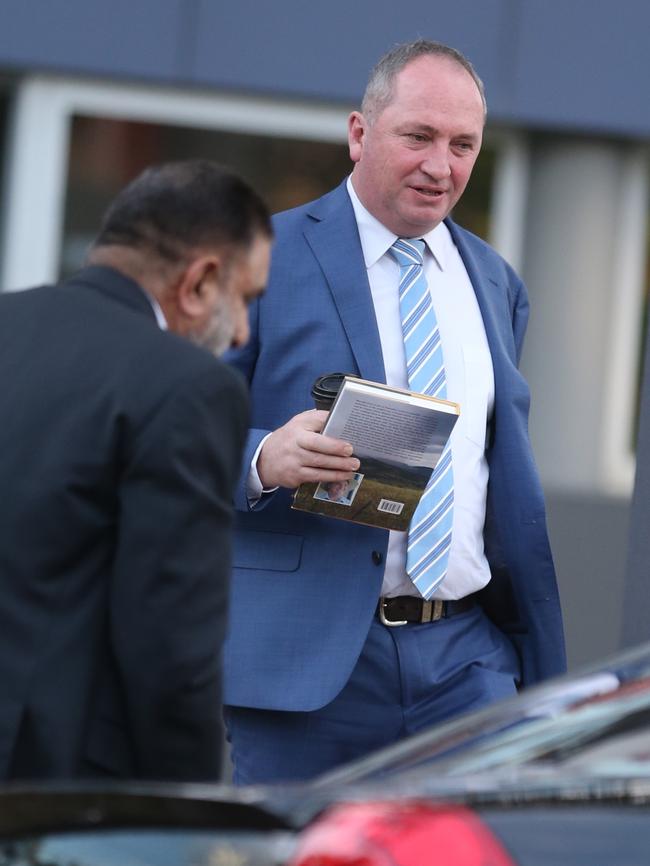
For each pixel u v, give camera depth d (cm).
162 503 508
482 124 719
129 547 508
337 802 383
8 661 509
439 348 712
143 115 1397
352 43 1377
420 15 1375
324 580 700
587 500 1365
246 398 528
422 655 706
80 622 515
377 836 350
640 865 363
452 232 746
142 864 387
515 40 1386
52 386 523
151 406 513
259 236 552
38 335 536
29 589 511
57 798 412
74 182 1405
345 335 705
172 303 545
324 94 1380
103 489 514
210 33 1373
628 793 384
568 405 1452
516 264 1441
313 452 654
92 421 514
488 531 730
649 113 1405
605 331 1448
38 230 1404
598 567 1365
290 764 709
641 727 430
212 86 1380
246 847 378
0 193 1402
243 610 704
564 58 1392
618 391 1455
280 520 705
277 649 697
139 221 542
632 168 1440
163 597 507
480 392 720
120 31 1369
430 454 662
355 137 732
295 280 714
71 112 1397
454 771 429
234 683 700
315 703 689
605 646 1359
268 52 1377
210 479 516
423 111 696
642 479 749
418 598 707
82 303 540
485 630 733
